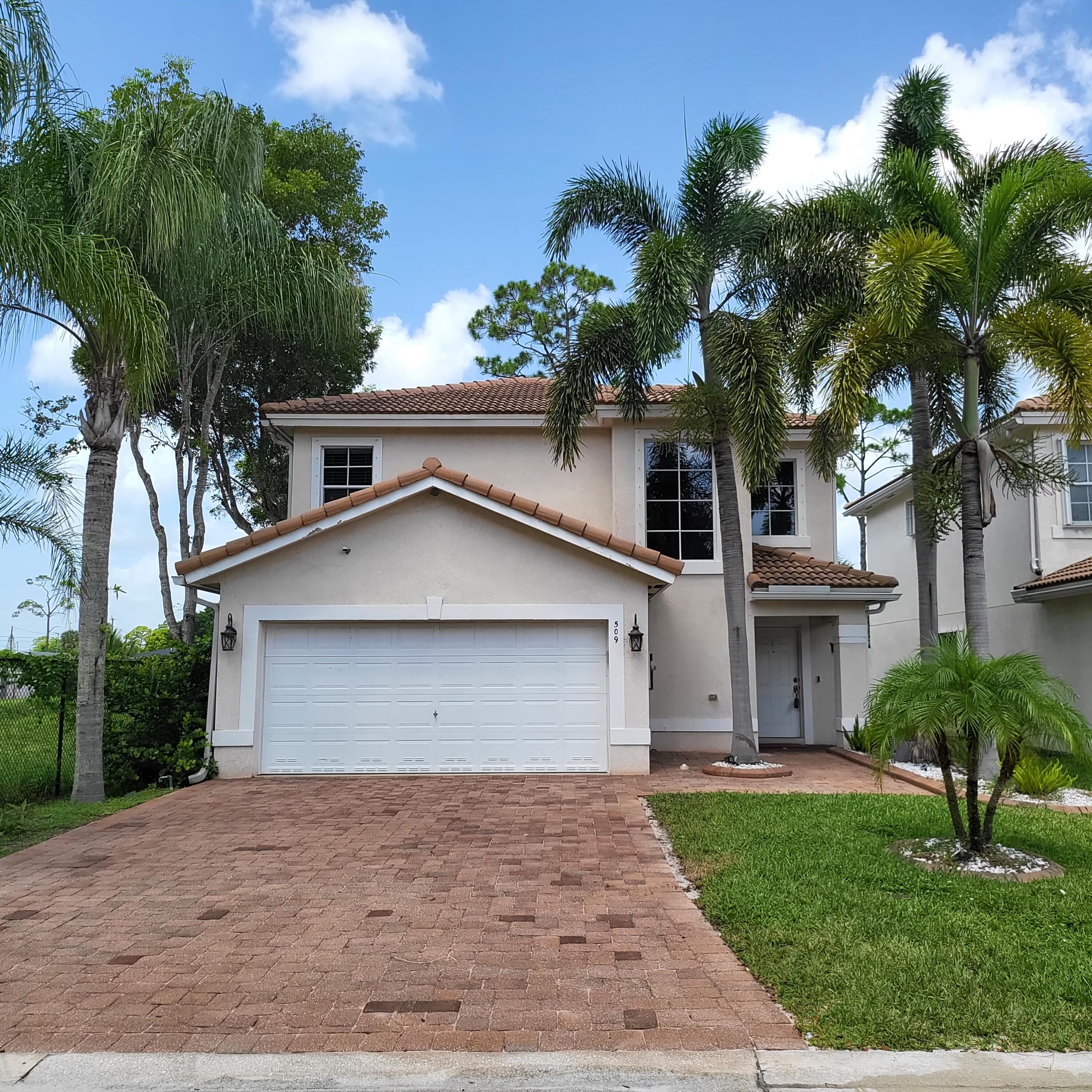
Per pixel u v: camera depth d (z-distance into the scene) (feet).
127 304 34.32
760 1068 13.97
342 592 43.34
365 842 29.09
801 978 16.98
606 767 42.88
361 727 43.11
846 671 51.72
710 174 44.11
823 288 44.55
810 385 45.44
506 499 42.57
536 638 43.80
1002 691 23.94
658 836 29.86
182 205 36.42
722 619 51.98
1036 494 47.88
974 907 21.04
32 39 32.45
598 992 16.89
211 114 40.98
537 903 22.39
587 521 55.16
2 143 34.27
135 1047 14.78
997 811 31.94
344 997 16.71
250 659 42.75
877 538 84.38
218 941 19.76
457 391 62.95
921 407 45.34
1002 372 45.34
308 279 46.73
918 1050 14.44
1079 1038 14.67
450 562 43.55
